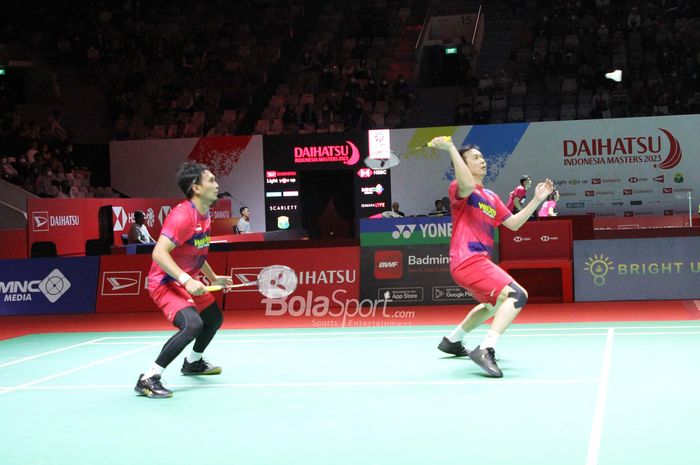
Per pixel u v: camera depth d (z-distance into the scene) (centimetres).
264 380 721
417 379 698
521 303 703
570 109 2433
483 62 2750
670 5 2673
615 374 689
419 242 1293
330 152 2362
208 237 702
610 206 2258
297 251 1324
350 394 644
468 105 2389
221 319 741
